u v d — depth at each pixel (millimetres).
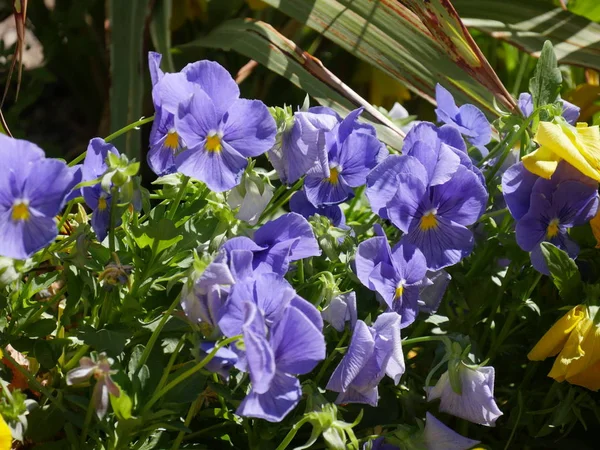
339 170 675
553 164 655
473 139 722
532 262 671
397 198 644
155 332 596
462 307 706
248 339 550
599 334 643
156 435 620
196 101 599
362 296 673
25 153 566
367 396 625
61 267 635
